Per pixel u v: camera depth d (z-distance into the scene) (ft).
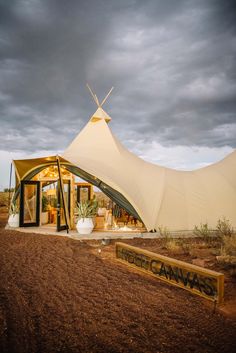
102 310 12.16
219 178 42.27
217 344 9.50
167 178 40.86
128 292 14.47
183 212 37.06
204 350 9.11
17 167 38.27
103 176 34.24
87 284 15.67
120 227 39.06
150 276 17.56
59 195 36.01
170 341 9.65
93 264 20.26
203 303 13.23
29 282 15.92
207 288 13.58
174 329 10.52
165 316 11.65
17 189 41.86
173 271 15.72
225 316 11.83
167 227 35.19
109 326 10.68
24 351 8.96
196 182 42.04
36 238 31.17
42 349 9.09
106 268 19.20
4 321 11.05
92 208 35.14
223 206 38.42
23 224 39.55
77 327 10.59
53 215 45.73
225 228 33.09
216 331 10.44
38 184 41.39
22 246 26.40
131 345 9.35
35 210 40.91
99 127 44.65
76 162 34.65
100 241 30.35
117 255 21.36
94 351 8.98
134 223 42.04
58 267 19.20
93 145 42.68
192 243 28.60
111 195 35.40
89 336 9.93
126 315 11.69
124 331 10.31
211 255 22.82
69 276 17.16
